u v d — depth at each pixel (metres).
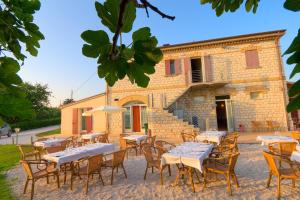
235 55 14.05
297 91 0.61
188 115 14.57
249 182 5.07
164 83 15.10
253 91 13.52
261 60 13.55
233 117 13.77
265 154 4.71
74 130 17.16
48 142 8.89
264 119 13.19
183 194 4.60
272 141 6.86
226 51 14.23
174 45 14.71
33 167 7.38
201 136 8.23
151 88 15.28
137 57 0.79
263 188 4.71
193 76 15.23
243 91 13.73
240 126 13.44
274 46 13.38
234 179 4.86
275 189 4.64
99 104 16.61
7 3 1.17
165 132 12.78
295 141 6.50
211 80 14.27
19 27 1.19
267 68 13.39
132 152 9.21
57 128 29.22
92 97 16.84
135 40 0.77
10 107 0.78
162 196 4.56
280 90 13.05
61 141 9.20
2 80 0.84
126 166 7.01
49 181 5.93
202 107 14.48
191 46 14.57
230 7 1.45
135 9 0.74
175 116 12.70
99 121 16.44
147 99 15.23
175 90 14.83
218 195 4.46
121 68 0.79
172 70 15.27
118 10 0.71
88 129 16.73
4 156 9.55
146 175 6.00
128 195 4.70
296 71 0.61
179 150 5.52
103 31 0.72
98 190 5.07
